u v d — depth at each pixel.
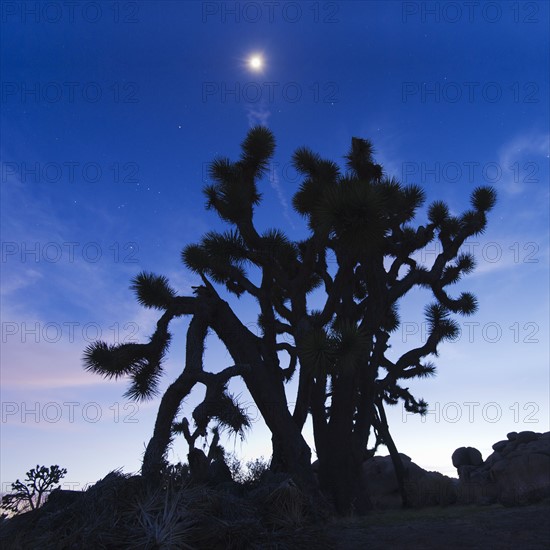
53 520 6.47
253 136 14.60
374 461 20.95
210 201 14.44
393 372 16.11
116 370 11.61
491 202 16.55
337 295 14.20
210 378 10.97
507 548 6.75
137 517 5.96
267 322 14.14
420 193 15.59
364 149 15.12
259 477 10.98
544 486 13.04
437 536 7.77
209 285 14.23
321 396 14.70
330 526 9.13
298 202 14.26
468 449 21.28
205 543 5.87
